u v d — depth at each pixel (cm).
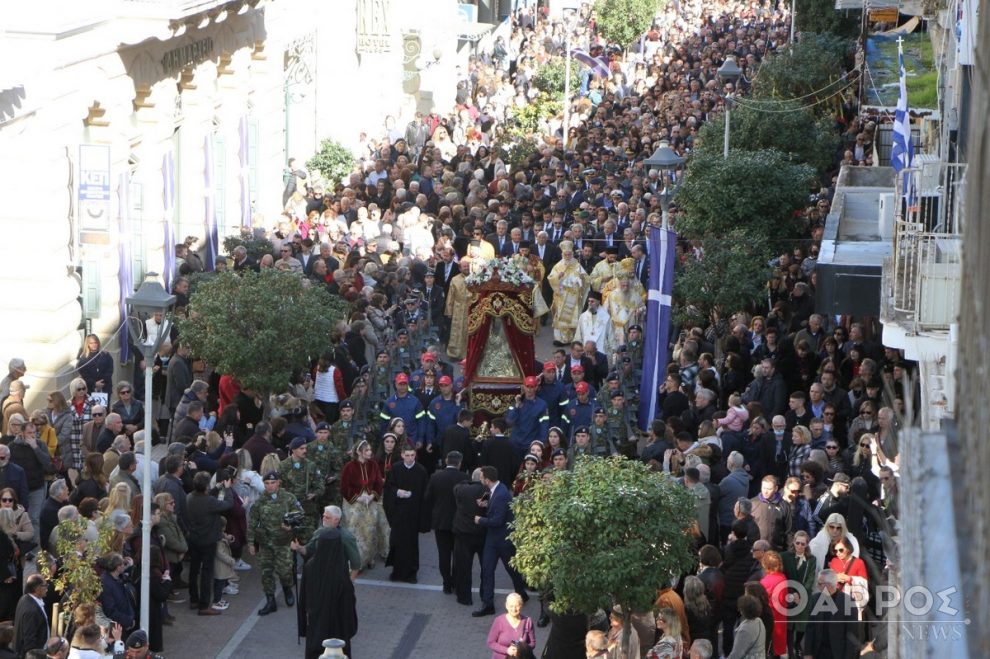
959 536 483
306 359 2494
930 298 1697
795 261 3391
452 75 6116
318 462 2234
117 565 1728
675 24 8150
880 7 4066
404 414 2477
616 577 1570
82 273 2822
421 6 5591
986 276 470
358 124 5262
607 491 1612
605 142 4981
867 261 2162
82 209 2805
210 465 2130
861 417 2255
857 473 2025
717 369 2720
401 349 2942
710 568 1778
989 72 485
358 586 2177
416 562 2195
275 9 4344
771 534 1895
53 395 2352
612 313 3177
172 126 3391
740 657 1611
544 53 6906
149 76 3203
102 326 2898
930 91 2947
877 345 2658
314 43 4919
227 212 3941
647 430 2620
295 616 2055
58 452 2317
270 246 3350
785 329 2942
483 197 3984
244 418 2500
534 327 2717
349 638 1884
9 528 1864
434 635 2017
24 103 2530
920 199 1817
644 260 3341
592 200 3991
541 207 3897
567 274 3381
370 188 4034
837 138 4284
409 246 3594
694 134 4844
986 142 477
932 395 1041
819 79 4950
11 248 2678
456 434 2350
